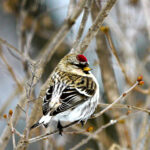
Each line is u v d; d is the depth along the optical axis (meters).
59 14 16.00
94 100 10.00
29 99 8.31
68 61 10.59
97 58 11.85
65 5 14.00
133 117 11.49
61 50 13.62
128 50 12.45
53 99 9.00
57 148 11.68
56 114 8.68
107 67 11.50
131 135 11.29
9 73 12.45
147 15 12.50
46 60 10.39
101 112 9.81
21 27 12.45
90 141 14.75
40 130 10.91
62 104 8.98
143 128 11.24
